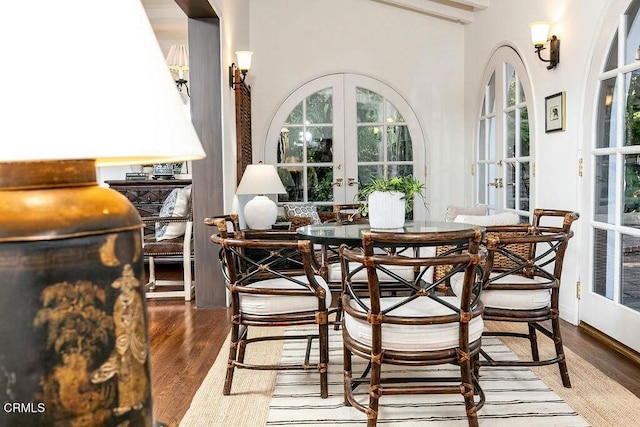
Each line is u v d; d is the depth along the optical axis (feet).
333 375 8.90
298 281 7.73
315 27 19.48
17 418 1.88
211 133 13.41
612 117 10.26
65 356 1.93
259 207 14.73
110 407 2.04
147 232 18.81
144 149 2.02
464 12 18.63
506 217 10.72
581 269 11.31
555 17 12.33
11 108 1.79
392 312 6.47
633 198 9.62
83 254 1.97
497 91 16.24
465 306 6.12
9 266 1.86
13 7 1.89
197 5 12.25
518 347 10.00
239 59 15.64
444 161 19.86
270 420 7.24
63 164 2.06
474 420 6.28
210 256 13.70
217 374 8.97
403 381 7.23
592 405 7.49
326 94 19.71
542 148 13.14
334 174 19.84
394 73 19.65
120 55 2.08
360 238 7.99
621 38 9.89
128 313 2.13
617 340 9.99
